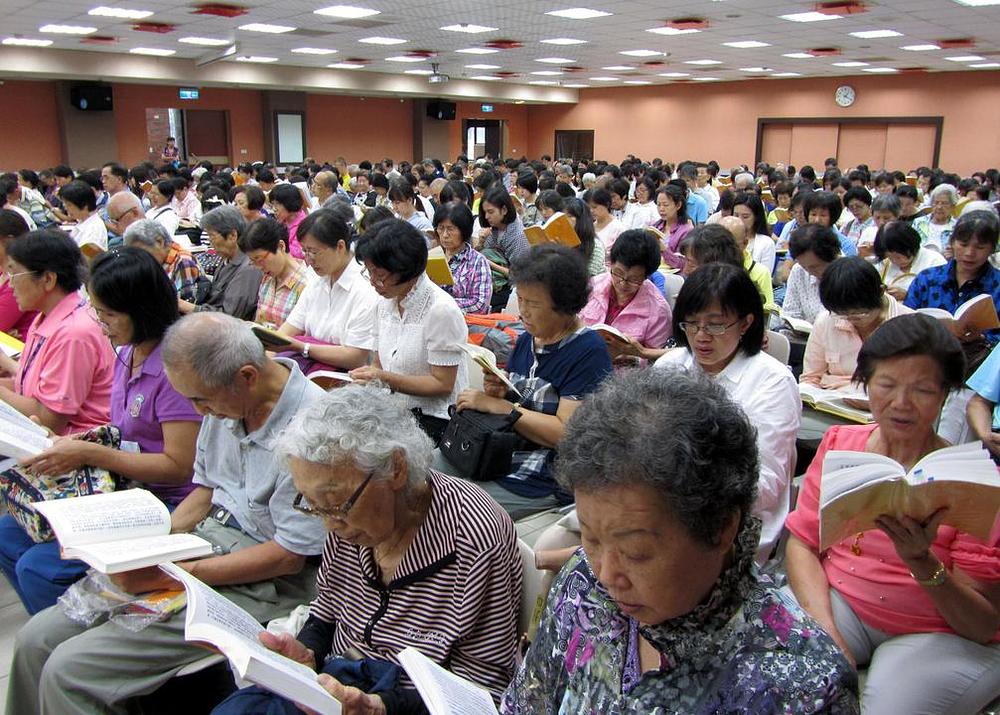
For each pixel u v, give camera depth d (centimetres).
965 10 1020
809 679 83
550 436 229
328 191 858
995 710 158
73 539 172
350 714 138
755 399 211
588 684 96
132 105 1702
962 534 158
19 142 1565
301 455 145
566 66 1784
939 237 672
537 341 248
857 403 267
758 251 513
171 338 185
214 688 226
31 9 1030
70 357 252
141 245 436
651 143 2261
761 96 2045
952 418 259
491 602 153
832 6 1009
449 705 120
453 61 1694
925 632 165
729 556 87
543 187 913
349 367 330
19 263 258
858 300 278
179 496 228
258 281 446
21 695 194
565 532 205
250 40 1348
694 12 1068
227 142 1873
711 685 86
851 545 176
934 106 1802
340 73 1848
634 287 346
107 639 178
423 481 153
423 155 2205
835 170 1129
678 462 79
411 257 276
